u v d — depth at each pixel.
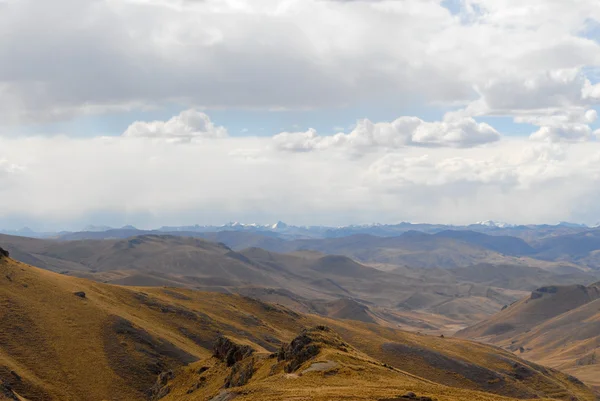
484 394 92.19
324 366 109.31
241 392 97.44
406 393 83.19
